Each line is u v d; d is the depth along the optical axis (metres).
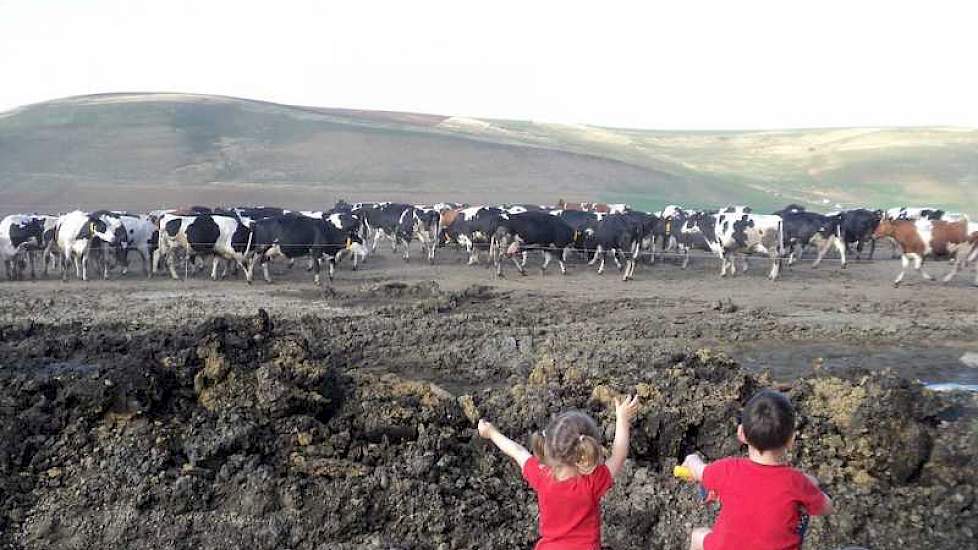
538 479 4.87
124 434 7.84
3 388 8.27
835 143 147.50
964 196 105.81
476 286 22.77
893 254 37.59
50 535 7.06
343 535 7.19
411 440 8.54
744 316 19.00
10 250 25.05
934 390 11.67
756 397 4.80
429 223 33.28
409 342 15.29
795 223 30.72
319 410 8.54
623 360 13.58
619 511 7.70
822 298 22.59
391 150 106.00
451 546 7.18
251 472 7.53
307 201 75.94
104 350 10.48
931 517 7.73
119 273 27.38
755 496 4.65
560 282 26.16
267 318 9.39
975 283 25.83
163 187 79.88
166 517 7.17
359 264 31.62
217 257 25.31
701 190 102.94
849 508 7.80
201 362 8.55
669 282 26.38
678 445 8.65
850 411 9.14
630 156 132.00
